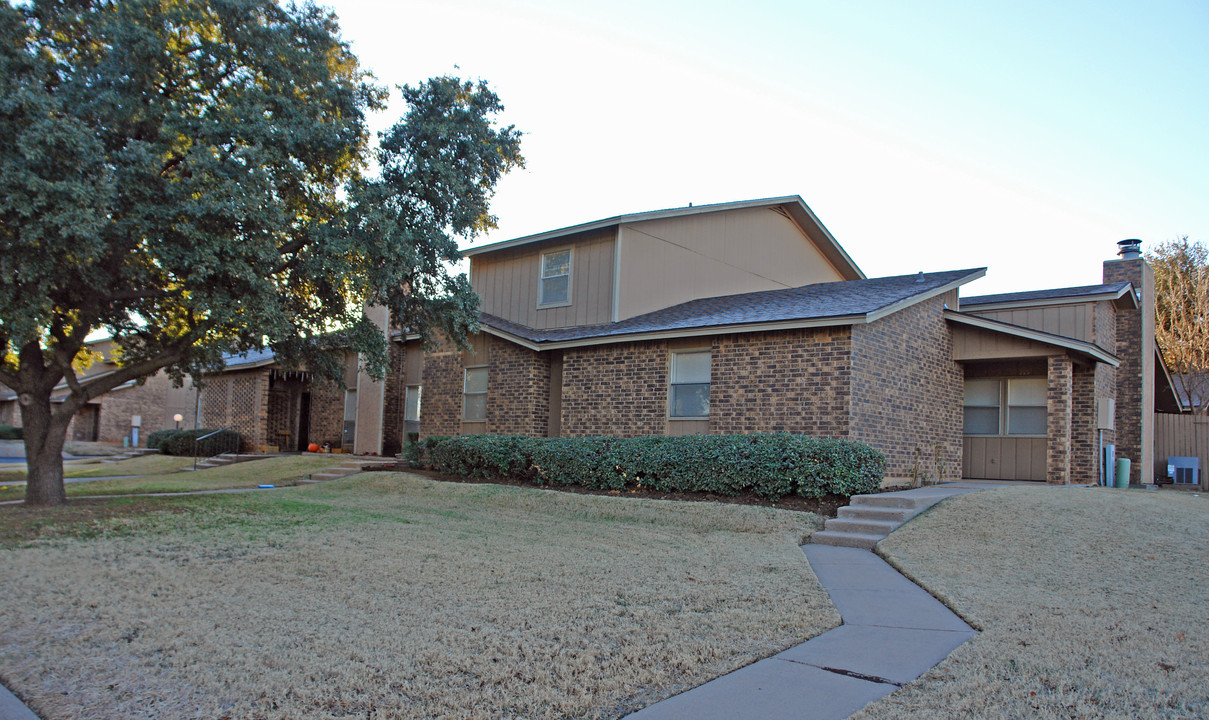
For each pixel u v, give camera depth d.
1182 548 8.50
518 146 12.81
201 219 9.80
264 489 16.02
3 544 8.64
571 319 18.67
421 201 11.91
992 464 16.45
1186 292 31.09
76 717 4.09
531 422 17.27
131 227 9.64
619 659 5.07
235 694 4.41
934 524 10.08
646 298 18.25
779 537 9.91
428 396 19.98
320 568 7.66
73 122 9.00
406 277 12.23
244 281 10.38
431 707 4.25
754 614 6.24
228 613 6.04
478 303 13.29
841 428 12.73
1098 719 4.12
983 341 15.62
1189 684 4.63
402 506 12.74
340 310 12.58
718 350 14.40
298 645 5.29
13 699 4.32
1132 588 7.10
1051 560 8.24
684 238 19.16
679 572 7.81
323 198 12.41
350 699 4.34
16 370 11.98
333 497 14.22
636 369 15.65
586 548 9.05
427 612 6.14
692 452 12.59
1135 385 18.53
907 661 5.16
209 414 28.25
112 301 11.55
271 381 25.95
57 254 9.32
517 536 9.81
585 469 13.70
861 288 16.30
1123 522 9.66
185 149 10.34
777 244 21.59
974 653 5.24
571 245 18.95
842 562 8.80
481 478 15.48
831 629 5.98
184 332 12.68
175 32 10.87
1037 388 16.05
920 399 14.81
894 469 13.82
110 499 13.06
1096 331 17.14
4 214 8.74
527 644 5.34
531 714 4.19
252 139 10.24
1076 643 5.45
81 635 5.45
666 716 4.18
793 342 13.44
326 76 11.63
